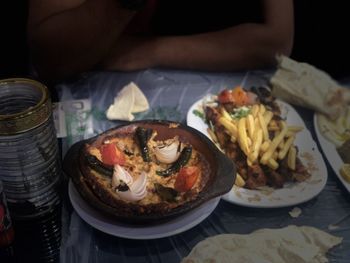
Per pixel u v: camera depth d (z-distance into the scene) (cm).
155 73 81
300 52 134
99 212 49
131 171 53
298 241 49
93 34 81
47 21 84
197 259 47
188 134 58
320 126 67
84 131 65
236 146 60
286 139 61
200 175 52
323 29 142
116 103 70
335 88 73
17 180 48
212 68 84
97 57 82
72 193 52
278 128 62
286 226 51
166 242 49
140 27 101
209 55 85
